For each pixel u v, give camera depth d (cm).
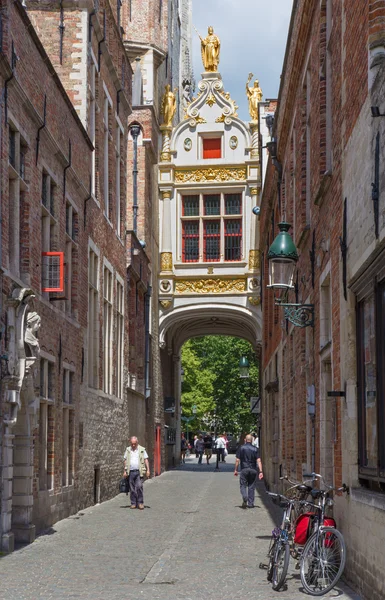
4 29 1412
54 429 1816
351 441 1059
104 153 2575
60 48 2228
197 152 4053
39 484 1719
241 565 1199
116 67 2714
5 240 1421
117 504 2322
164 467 4144
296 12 1800
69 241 2019
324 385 1399
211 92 4084
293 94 2003
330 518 1098
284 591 988
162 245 3978
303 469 1712
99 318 2427
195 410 6122
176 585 1035
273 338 2908
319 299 1423
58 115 1847
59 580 1075
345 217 1127
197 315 3994
